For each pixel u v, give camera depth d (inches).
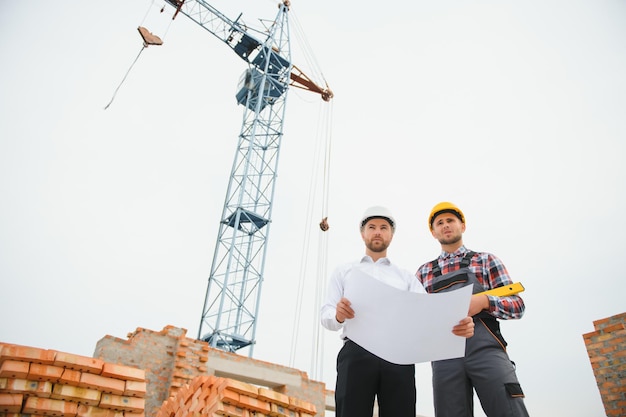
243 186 930.7
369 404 105.0
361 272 99.8
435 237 146.7
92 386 135.7
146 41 971.9
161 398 425.1
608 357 221.1
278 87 1133.1
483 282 131.0
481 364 116.7
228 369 493.4
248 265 886.4
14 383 125.5
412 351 98.8
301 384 554.3
